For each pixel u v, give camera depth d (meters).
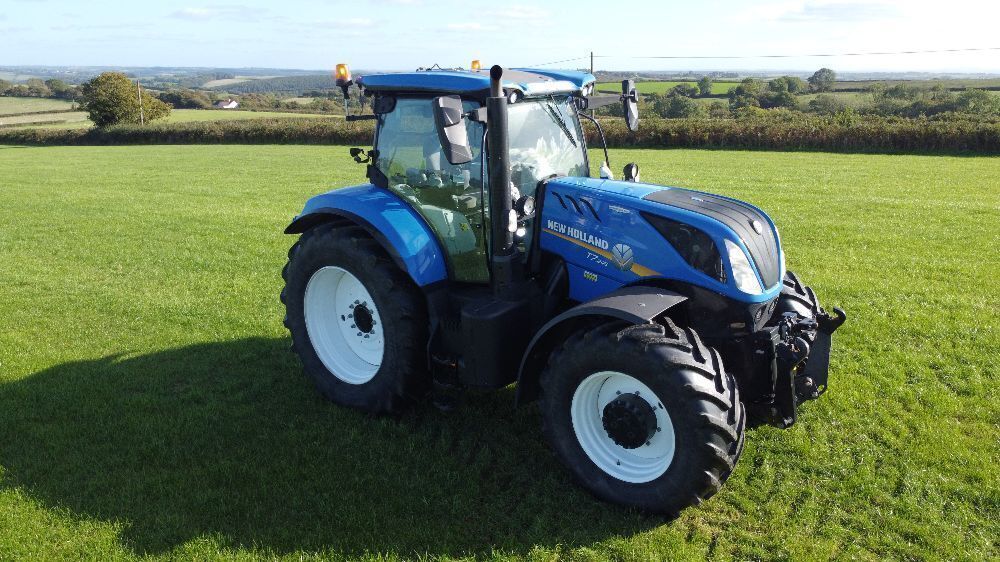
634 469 3.80
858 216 11.71
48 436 4.59
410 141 4.80
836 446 4.36
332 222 5.03
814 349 4.46
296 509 3.80
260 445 4.46
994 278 7.91
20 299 7.69
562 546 3.50
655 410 3.67
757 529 3.63
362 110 6.17
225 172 22.23
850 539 3.55
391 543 3.54
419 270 4.52
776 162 22.19
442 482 4.03
